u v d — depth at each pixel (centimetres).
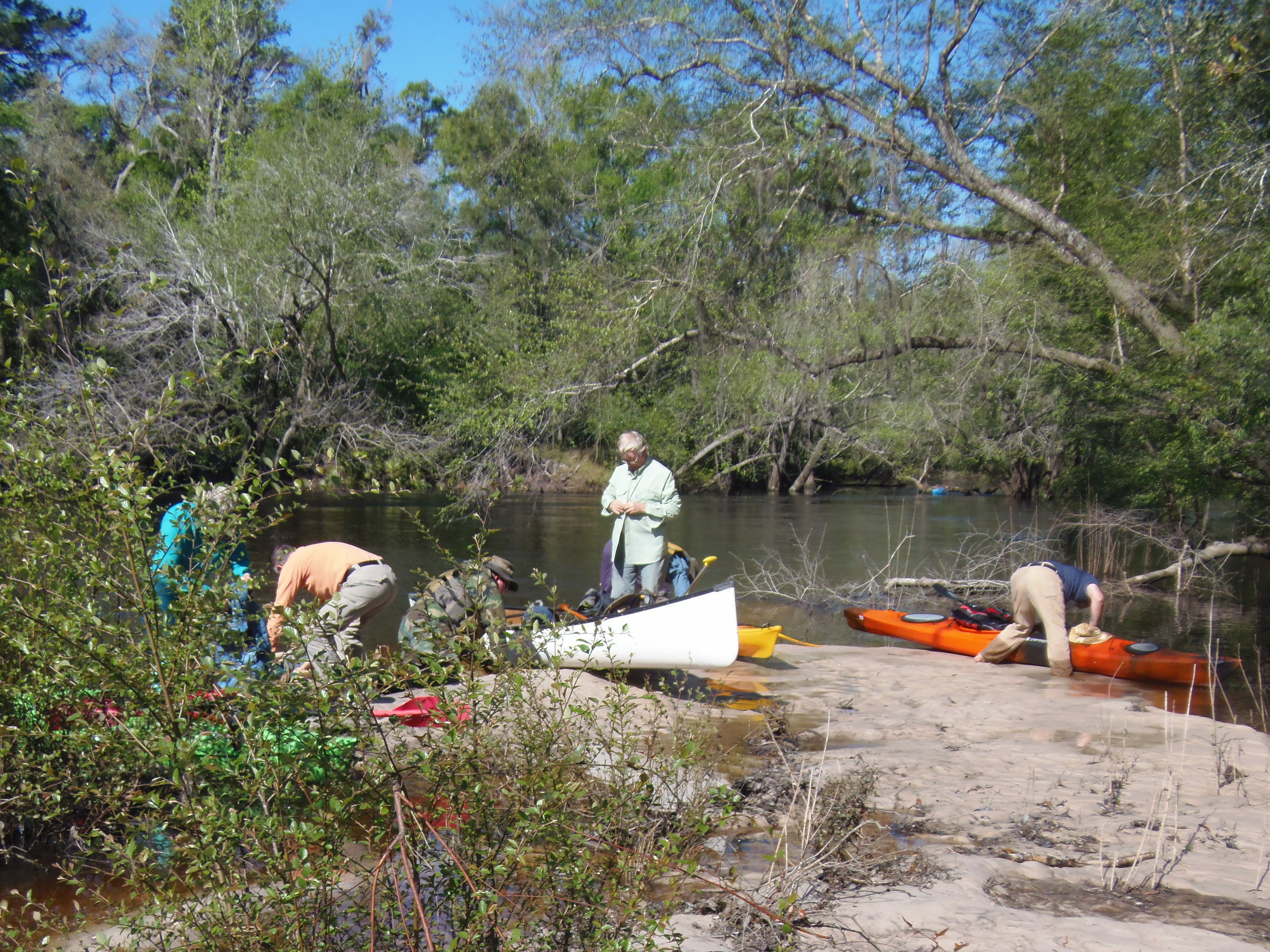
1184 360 1113
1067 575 727
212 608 274
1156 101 1298
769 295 1435
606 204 2812
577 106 1488
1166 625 962
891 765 451
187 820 221
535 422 1485
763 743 493
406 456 2058
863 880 306
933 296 1359
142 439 296
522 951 210
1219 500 1241
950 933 262
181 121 3431
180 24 3509
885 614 912
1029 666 741
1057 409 1514
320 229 2370
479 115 3019
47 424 309
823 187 1368
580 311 1451
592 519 1920
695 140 1405
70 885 308
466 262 2864
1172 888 299
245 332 2188
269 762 225
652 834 253
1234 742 500
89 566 280
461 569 288
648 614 614
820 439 2089
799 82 1316
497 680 276
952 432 1694
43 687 282
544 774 243
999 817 373
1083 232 1323
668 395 1667
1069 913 279
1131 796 403
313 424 2203
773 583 1245
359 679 247
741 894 245
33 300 1393
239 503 283
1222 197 1144
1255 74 1137
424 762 236
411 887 194
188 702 259
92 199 2570
